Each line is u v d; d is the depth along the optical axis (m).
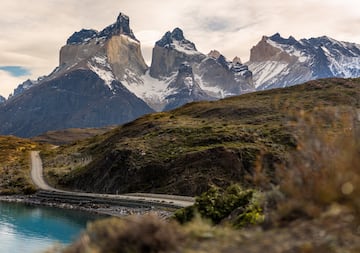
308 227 5.93
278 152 71.50
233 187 12.88
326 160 6.90
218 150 75.44
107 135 155.62
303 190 6.85
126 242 5.93
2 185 109.69
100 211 68.94
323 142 7.09
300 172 7.03
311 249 5.18
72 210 72.19
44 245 40.22
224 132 88.75
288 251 5.26
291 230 6.00
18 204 83.25
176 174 76.50
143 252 5.87
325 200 6.49
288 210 6.73
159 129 106.94
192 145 87.50
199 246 5.84
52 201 85.88
